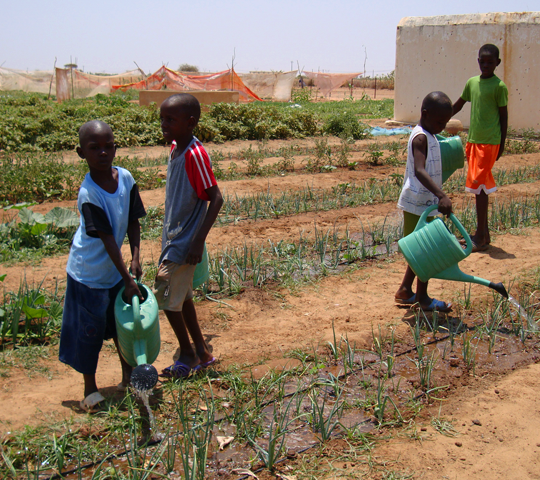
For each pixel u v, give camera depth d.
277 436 2.77
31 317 4.02
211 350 3.88
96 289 3.02
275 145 14.99
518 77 15.67
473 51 16.36
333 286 5.14
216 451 2.86
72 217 6.54
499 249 6.05
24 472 2.65
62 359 3.10
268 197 8.08
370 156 11.83
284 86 34.78
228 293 4.92
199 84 30.52
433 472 2.68
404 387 3.47
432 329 4.19
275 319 4.45
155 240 6.30
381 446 2.89
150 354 3.03
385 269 5.58
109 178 3.02
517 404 3.24
